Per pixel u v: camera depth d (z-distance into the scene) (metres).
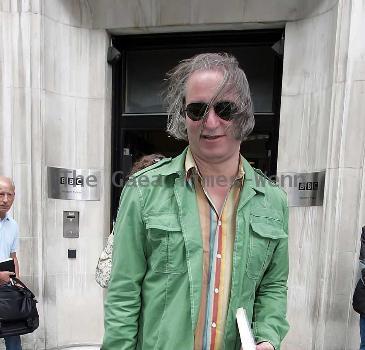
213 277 1.10
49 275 3.59
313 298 3.23
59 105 3.56
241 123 1.04
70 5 3.53
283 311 1.23
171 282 1.07
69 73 3.58
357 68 2.91
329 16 3.11
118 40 3.79
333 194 3.03
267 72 3.66
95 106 3.67
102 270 2.09
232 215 1.12
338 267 3.02
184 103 1.11
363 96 2.91
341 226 3.00
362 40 2.90
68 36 3.55
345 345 3.05
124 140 3.92
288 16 3.31
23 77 3.34
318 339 3.12
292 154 3.39
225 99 0.99
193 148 1.07
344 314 3.04
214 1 3.41
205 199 1.12
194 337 1.09
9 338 2.91
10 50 3.34
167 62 3.85
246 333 0.98
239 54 3.69
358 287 2.79
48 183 3.53
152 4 3.51
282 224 1.20
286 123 3.40
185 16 3.47
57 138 3.57
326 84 3.15
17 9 3.30
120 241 1.12
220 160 1.07
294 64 3.34
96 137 3.69
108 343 1.11
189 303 1.07
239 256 1.10
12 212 3.41
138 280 1.12
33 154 3.40
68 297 3.69
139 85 3.93
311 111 3.27
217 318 1.10
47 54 3.43
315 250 3.23
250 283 1.13
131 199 1.11
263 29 3.51
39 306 3.47
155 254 1.08
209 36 3.65
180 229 1.06
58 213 3.61
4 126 3.39
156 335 1.09
